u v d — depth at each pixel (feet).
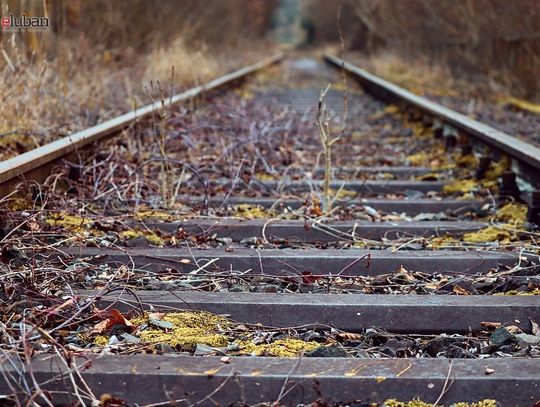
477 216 17.40
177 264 13.30
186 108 30.32
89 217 15.55
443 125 28.55
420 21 63.41
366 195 19.72
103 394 8.68
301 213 16.96
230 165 21.25
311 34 199.52
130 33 53.62
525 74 48.19
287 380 8.87
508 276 12.96
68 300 10.77
